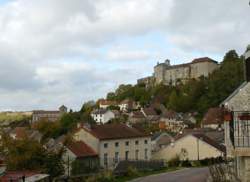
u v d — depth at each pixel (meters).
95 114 145.62
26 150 35.22
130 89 197.75
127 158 60.50
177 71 194.75
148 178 40.19
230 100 17.69
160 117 142.00
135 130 64.94
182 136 63.16
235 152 11.80
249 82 17.61
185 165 56.00
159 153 64.19
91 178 36.88
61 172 36.62
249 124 12.42
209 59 184.50
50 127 69.31
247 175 12.29
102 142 56.66
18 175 22.41
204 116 115.19
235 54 145.62
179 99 151.62
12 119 184.75
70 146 51.94
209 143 59.72
